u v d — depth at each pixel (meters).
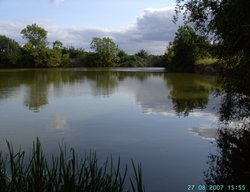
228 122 12.71
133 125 13.18
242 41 9.08
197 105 18.03
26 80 39.06
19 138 11.20
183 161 8.91
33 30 93.25
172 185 7.42
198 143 10.53
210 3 10.95
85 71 67.75
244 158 9.04
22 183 5.35
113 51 103.00
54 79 41.25
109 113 15.79
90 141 10.88
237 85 9.91
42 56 92.31
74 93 24.44
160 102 19.41
